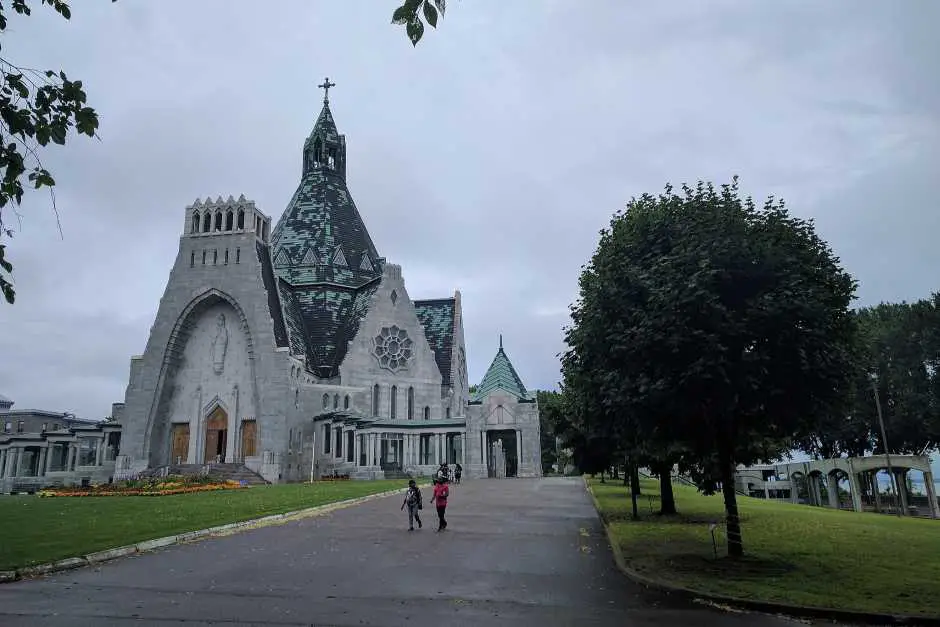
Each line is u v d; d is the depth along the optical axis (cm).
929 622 1179
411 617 1208
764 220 1853
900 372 6531
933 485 5725
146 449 6750
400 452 7131
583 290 2234
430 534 2320
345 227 9238
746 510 3406
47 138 980
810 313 1605
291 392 6794
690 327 1645
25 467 8212
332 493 4000
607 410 2031
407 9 857
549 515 2939
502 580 1558
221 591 1423
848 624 1198
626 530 2434
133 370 7025
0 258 979
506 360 7375
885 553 1972
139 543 1980
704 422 1878
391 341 7981
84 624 1148
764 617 1235
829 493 6925
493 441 7838
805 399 1725
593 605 1318
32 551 1822
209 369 7056
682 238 1784
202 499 3603
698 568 1677
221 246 7144
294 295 8506
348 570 1667
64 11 938
